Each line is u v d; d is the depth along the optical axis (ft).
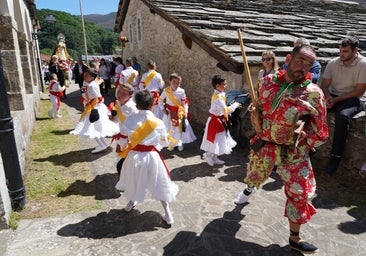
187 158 17.47
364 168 12.87
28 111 21.42
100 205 12.09
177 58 28.55
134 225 10.74
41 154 18.16
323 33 26.86
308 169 8.80
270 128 8.77
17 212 11.48
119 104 13.35
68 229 10.46
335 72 14.49
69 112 31.50
